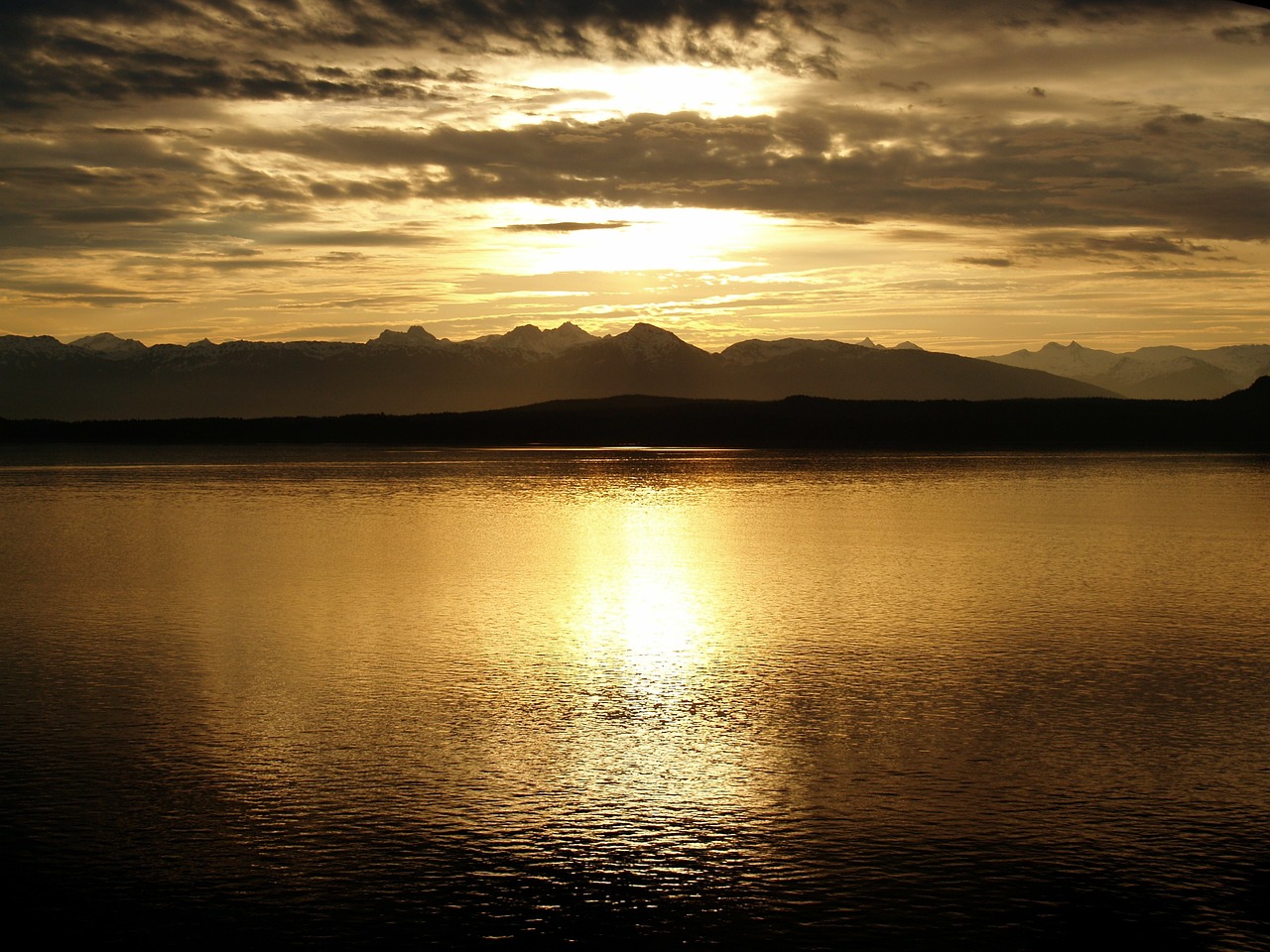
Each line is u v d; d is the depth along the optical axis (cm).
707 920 1692
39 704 2742
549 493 10094
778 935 1653
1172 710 2670
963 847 1917
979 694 2812
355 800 2117
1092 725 2553
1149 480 11169
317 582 4741
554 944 1634
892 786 2181
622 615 3934
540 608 4091
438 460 16688
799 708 2697
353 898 1756
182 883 1800
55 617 3922
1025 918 1691
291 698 2797
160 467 14750
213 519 7700
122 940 1639
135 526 7212
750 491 10150
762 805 2088
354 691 2866
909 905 1731
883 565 5175
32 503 9031
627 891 1781
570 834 1973
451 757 2348
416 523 7412
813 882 1803
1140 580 4681
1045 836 1955
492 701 2767
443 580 4791
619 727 2556
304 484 11325
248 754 2366
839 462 15312
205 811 2064
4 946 1619
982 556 5472
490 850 1912
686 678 2989
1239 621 3766
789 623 3769
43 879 1812
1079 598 4234
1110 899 1742
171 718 2623
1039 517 7519
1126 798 2116
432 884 1800
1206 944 1620
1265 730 2516
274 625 3772
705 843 1936
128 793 2145
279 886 1795
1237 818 2027
